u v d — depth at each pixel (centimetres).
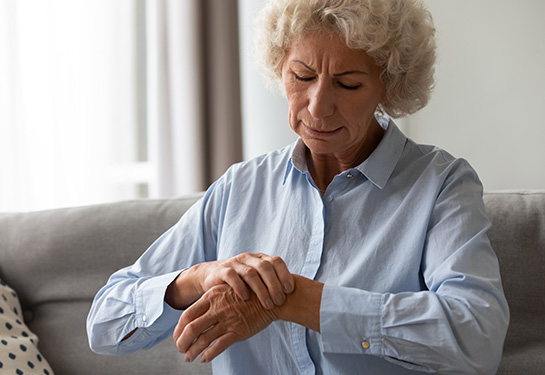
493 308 104
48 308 168
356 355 112
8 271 171
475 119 287
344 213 121
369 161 121
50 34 286
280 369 118
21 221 175
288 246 122
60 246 167
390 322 101
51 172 288
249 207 130
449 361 100
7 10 276
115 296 126
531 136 277
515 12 275
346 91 112
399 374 111
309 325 104
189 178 289
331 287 105
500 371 133
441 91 292
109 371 158
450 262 108
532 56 274
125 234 165
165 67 295
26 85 284
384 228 117
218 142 291
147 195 310
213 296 108
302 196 126
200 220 135
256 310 106
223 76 290
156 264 134
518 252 136
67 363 161
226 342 106
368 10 108
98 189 298
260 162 136
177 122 292
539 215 137
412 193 118
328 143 115
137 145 309
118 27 301
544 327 134
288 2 113
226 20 290
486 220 116
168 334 131
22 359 152
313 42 110
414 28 117
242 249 126
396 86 120
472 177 122
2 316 158
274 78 129
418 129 298
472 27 283
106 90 299
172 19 291
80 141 295
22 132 281
